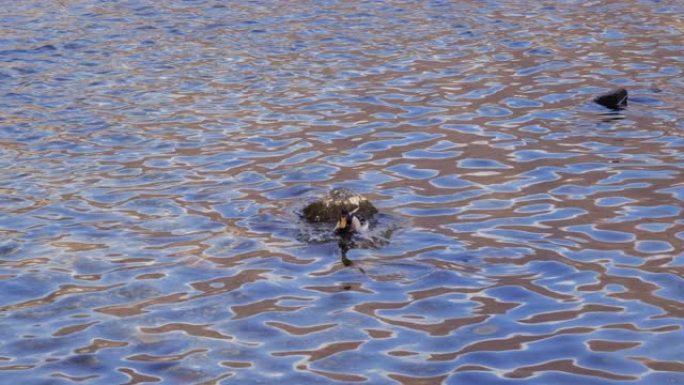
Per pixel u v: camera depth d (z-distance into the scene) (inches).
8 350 366.6
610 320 383.6
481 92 721.6
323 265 437.1
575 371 346.0
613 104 680.4
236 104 702.5
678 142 602.2
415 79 759.1
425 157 583.2
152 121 665.0
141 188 539.8
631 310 391.2
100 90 737.6
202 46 866.1
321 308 397.1
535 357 356.5
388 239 463.5
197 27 935.0
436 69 787.4
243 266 437.4
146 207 511.2
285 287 416.5
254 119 667.4
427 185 536.7
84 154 599.2
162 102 708.0
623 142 604.4
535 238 463.8
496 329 378.0
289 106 695.7
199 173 563.5
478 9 1005.2
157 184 545.6
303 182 544.4
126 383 342.0
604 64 791.7
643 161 569.0
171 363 355.6
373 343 368.5
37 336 377.1
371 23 947.3
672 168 555.8
